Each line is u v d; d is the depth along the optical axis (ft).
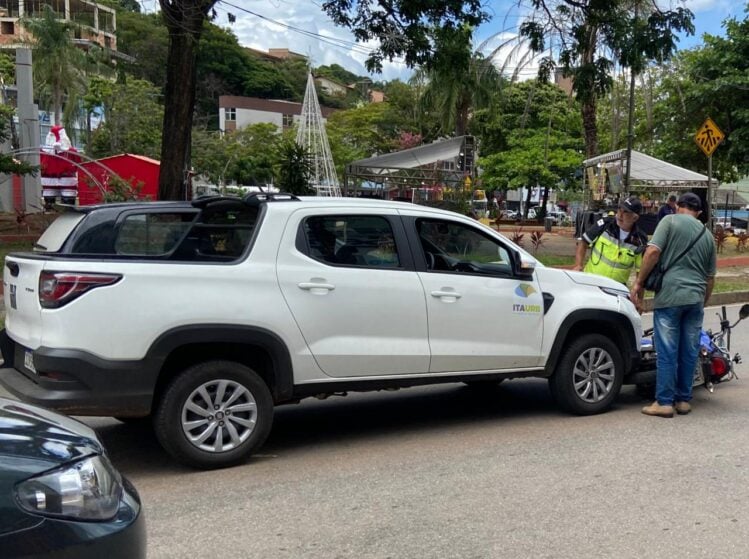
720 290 45.88
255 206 16.97
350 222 17.44
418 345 17.81
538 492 14.65
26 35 179.93
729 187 165.17
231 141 182.29
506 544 12.31
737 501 14.11
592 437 18.42
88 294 14.52
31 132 89.66
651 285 19.95
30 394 14.49
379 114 191.52
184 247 15.87
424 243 18.38
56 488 7.79
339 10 47.62
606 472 15.76
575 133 137.28
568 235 101.71
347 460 16.87
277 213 16.63
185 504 14.16
